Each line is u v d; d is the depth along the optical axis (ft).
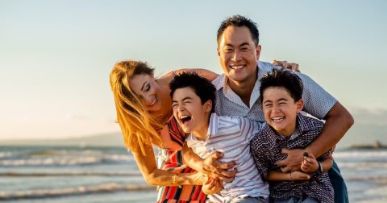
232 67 17.13
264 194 16.43
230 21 17.20
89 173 108.99
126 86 17.46
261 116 17.49
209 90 16.56
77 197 76.84
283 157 16.19
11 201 75.10
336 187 17.57
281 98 15.88
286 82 15.93
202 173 16.60
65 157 143.23
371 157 151.33
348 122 17.08
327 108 17.20
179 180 17.54
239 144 16.44
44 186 88.48
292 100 15.96
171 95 16.67
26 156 147.33
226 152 16.42
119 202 71.67
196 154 16.96
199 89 16.37
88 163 130.52
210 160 15.87
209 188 16.20
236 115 17.60
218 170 15.83
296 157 15.99
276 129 16.07
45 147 191.52
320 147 16.26
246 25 17.15
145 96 17.53
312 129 16.37
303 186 16.16
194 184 17.42
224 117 16.61
